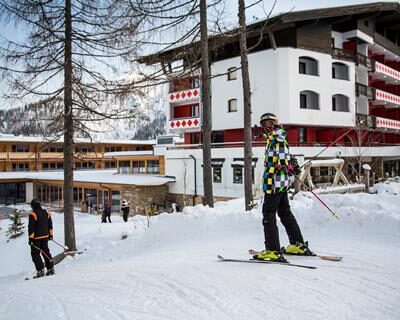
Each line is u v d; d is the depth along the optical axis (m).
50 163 43.47
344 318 2.73
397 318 2.69
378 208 6.14
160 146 28.34
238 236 6.54
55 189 37.00
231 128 26.30
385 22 33.91
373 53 34.81
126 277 4.28
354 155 25.84
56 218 25.56
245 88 11.00
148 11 10.26
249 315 2.88
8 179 36.28
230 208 11.90
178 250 5.88
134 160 32.00
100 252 9.38
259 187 20.03
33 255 7.68
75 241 12.54
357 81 31.12
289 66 24.11
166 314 3.04
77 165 44.28
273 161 4.29
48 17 10.85
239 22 10.82
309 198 8.26
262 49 25.17
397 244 4.89
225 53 26.97
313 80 25.45
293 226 4.56
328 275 3.68
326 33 26.38
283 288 3.38
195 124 27.98
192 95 27.88
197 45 11.09
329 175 24.86
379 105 35.84
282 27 24.66
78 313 3.29
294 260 4.32
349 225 5.95
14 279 8.98
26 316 3.41
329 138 28.12
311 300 3.08
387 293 3.15
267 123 4.37
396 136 38.72
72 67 11.05
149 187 26.52
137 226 13.76
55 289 4.27
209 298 3.29
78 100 11.12
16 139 38.31
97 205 30.25
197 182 25.55
